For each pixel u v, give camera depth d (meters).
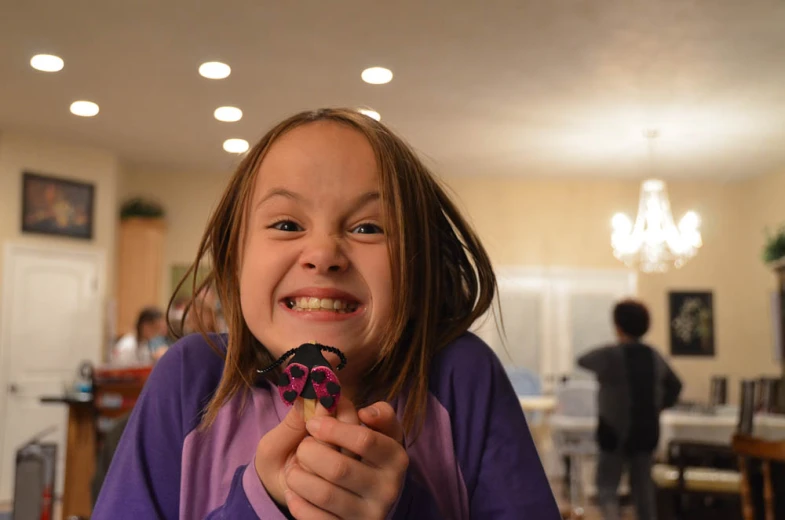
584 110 5.26
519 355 7.31
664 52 4.24
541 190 7.49
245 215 0.65
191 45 4.16
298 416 0.52
